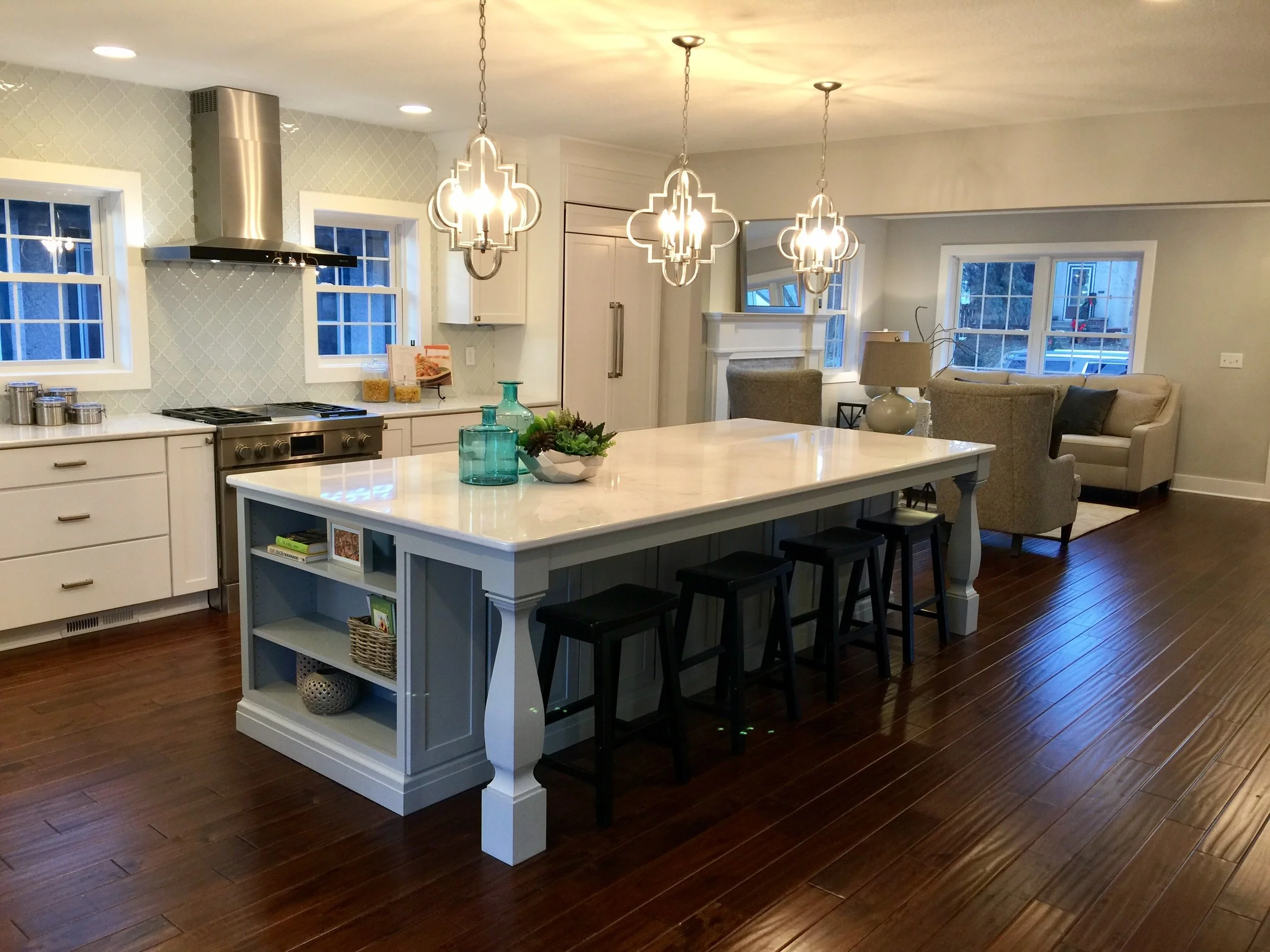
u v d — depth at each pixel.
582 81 4.50
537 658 3.18
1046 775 3.19
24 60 4.28
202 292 5.11
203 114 4.85
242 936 2.29
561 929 2.34
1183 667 4.20
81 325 4.82
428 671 2.86
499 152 3.35
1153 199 5.06
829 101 4.82
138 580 4.43
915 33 3.65
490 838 2.66
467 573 2.93
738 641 3.30
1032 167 5.36
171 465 4.46
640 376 6.85
